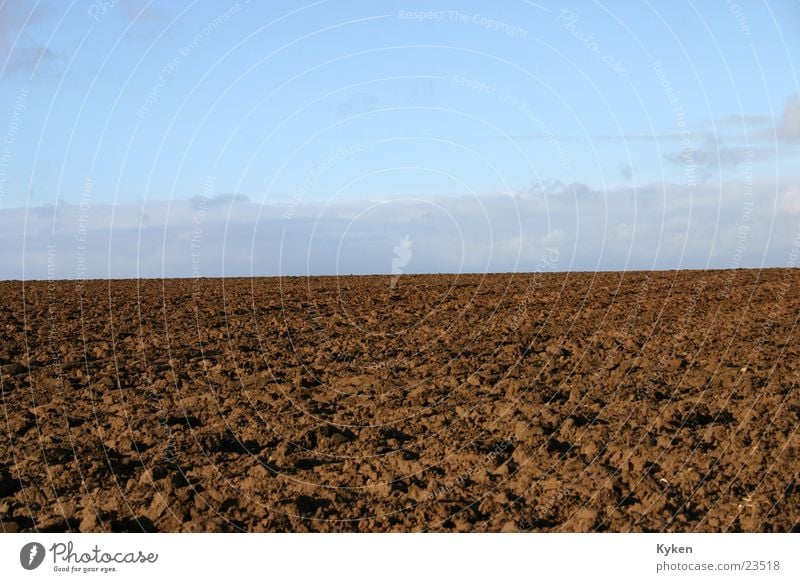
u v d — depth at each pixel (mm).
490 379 13023
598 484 8922
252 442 10586
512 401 11766
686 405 11266
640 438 10102
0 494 9172
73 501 8922
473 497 8836
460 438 10500
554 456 9703
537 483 9078
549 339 15625
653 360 13578
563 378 12859
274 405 11992
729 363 13141
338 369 13914
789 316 16828
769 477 8883
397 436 10727
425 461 9805
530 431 10484
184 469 9703
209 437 10656
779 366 12836
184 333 16766
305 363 14312
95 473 9578
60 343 15742
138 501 8883
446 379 13109
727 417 10758
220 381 13203
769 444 9688
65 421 11375
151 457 10070
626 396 11766
